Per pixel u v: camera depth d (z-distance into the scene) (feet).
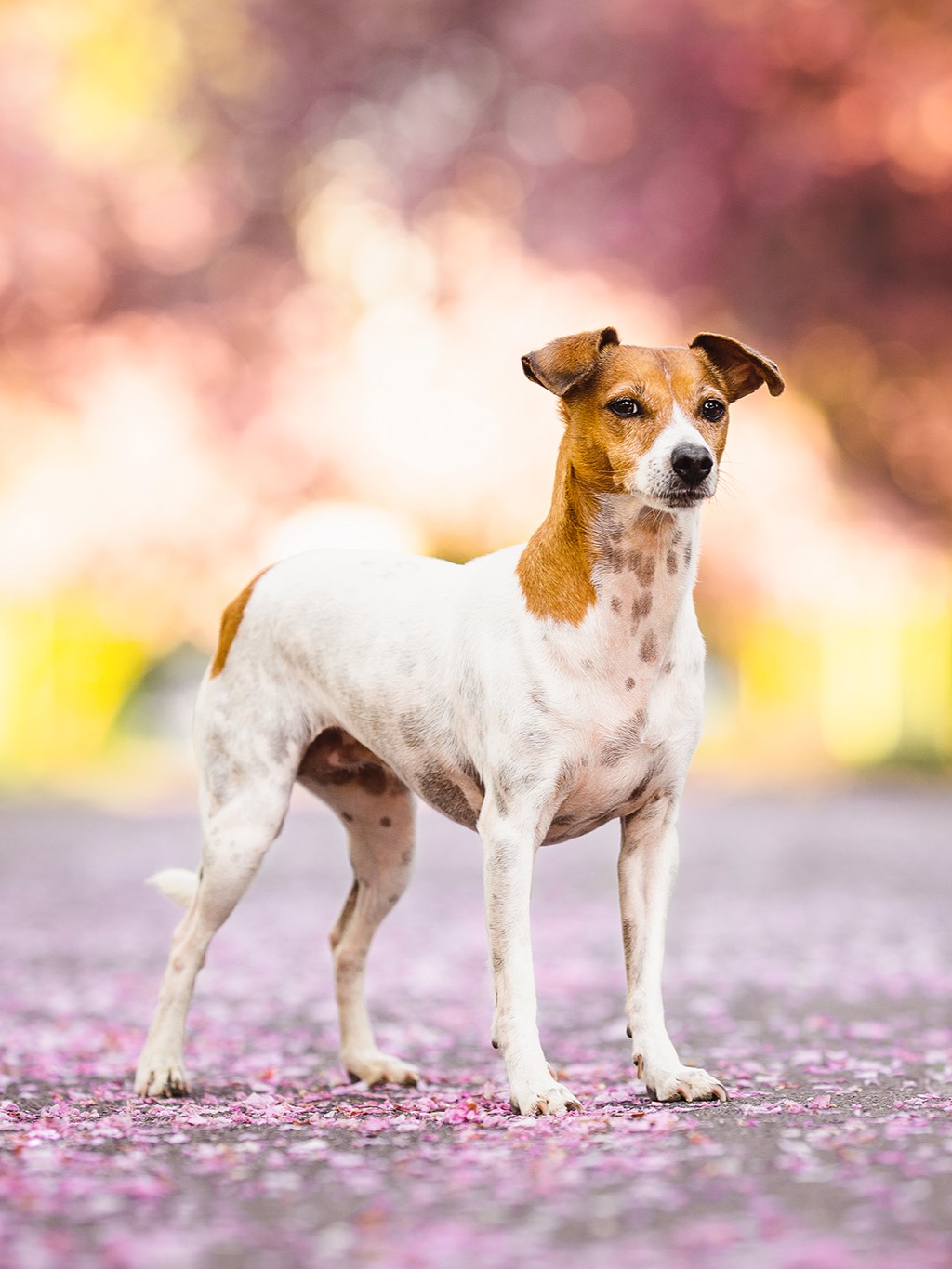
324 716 17.87
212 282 75.20
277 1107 15.93
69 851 48.01
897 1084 16.70
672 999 23.80
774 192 62.95
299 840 53.36
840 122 63.10
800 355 68.59
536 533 16.43
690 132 65.72
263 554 72.33
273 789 17.78
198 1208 11.85
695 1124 14.33
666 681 16.01
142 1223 11.46
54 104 74.74
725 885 39.34
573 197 70.69
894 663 93.35
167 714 115.03
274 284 74.38
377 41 75.66
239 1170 12.99
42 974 27.12
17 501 71.67
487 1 74.90
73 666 86.94
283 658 17.95
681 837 51.65
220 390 73.00
